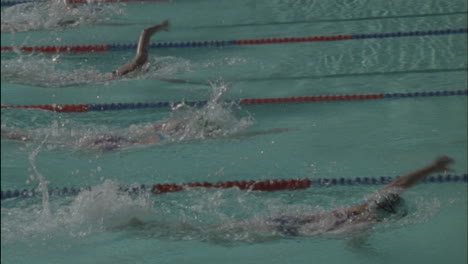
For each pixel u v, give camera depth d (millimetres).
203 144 16234
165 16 26328
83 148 16266
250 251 11805
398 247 11758
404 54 21734
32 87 20000
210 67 21438
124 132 17109
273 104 18609
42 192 14195
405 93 18969
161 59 22016
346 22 24812
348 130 16781
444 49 21891
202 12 26719
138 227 12703
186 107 18500
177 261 11594
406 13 25250
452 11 25047
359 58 21672
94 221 12945
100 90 19719
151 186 14266
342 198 13602
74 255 11898
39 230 12758
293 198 13672
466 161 14789
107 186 13914
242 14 26234
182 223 12789
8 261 11727
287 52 22516
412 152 15445
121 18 26219
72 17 26016
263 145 16078
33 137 16844
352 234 12188
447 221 12477
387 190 12727
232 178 14531
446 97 18609
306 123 17297
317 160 15211
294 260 11484
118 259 11734
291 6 26906
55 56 22656
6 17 26375
